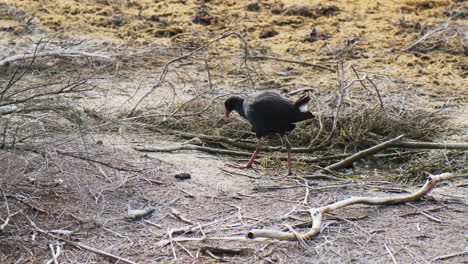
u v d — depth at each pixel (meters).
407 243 9.29
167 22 20.30
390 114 14.05
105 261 8.72
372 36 19.56
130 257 8.84
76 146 11.77
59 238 9.05
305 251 9.04
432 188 10.65
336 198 10.67
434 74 16.97
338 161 12.65
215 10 21.41
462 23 20.50
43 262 8.62
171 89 15.38
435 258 8.91
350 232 9.55
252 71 16.33
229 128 13.55
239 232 9.47
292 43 18.95
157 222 9.73
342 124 13.59
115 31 19.61
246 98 12.16
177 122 13.62
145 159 11.80
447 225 9.81
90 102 14.00
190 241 9.23
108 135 12.83
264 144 13.20
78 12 21.02
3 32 19.09
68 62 15.67
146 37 19.22
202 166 11.78
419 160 12.40
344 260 8.84
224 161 12.29
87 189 10.49
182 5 21.92
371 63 17.59
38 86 11.12
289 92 14.95
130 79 15.86
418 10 21.89
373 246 9.20
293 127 11.80
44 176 10.67
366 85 15.92
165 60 17.38
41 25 19.78
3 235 9.12
